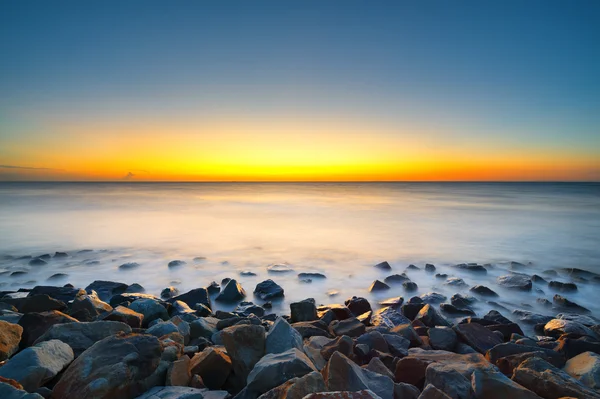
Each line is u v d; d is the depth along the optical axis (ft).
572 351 20.71
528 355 18.51
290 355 15.17
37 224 98.02
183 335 21.70
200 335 22.98
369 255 63.31
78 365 13.80
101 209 143.13
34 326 19.95
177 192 327.67
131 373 13.73
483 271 51.21
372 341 21.17
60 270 52.39
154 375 14.82
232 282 41.16
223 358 16.58
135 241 75.56
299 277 48.88
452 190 406.62
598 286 44.37
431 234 84.64
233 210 143.84
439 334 24.08
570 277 48.26
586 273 48.60
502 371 18.38
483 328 24.70
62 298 34.65
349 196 261.24
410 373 17.17
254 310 34.76
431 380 15.53
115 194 269.03
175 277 49.44
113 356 14.25
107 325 18.70
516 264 55.11
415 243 74.13
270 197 246.06
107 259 59.36
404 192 343.87
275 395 12.46
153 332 20.44
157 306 28.04
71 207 150.51
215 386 16.25
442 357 19.20
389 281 45.85
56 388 13.35
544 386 14.88
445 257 61.77
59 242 73.72
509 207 154.71
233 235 83.61
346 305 36.09
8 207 148.36
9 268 53.26
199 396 13.55
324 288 44.52
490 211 136.56
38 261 55.83
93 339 17.65
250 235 83.66
